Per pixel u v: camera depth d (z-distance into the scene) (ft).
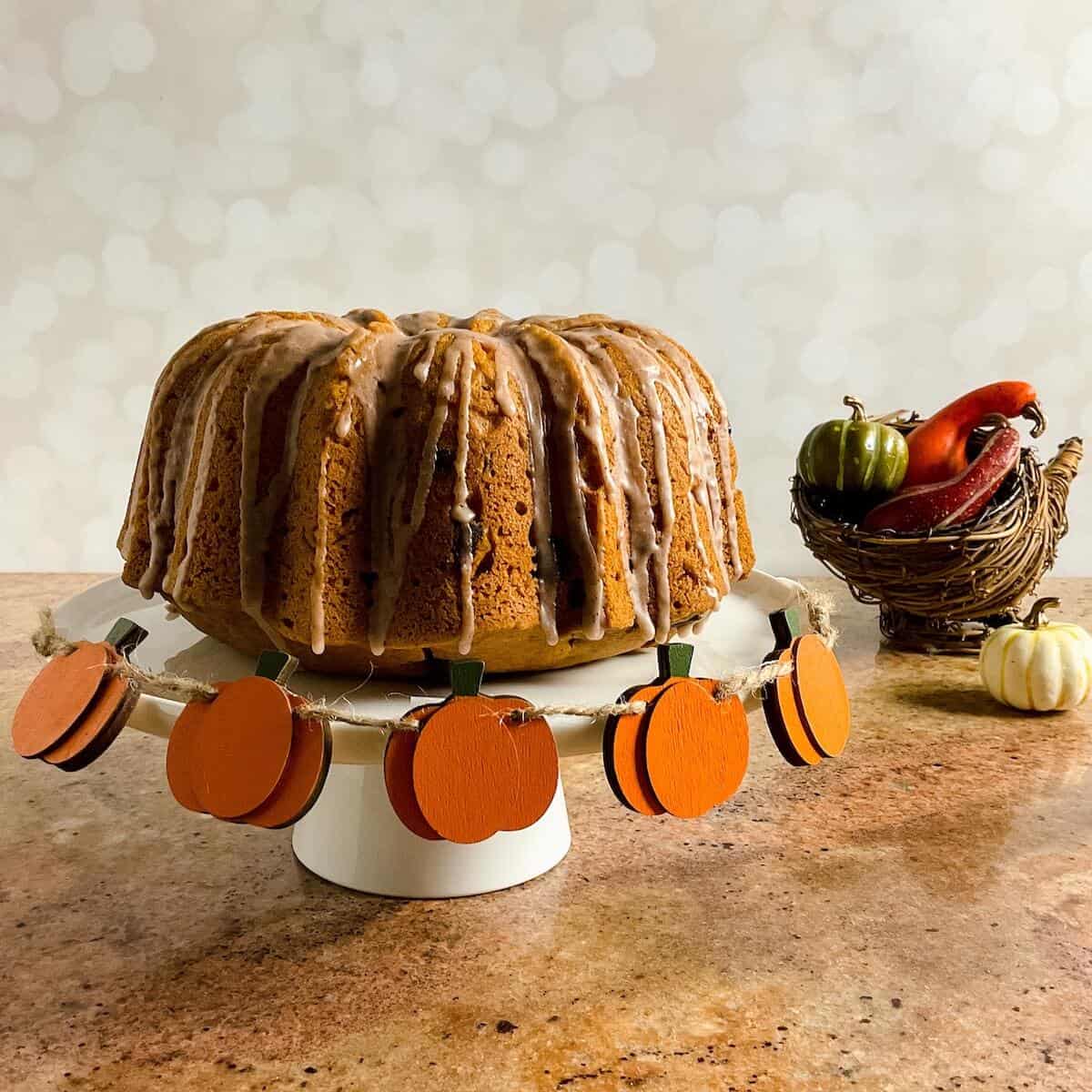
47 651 1.81
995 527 2.85
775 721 1.80
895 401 3.84
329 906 1.94
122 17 3.54
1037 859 2.09
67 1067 1.60
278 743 1.63
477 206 3.71
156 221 3.67
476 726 1.65
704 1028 1.68
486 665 1.91
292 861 2.07
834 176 3.71
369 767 1.97
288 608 1.85
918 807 2.27
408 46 3.59
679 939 1.86
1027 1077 1.60
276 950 1.83
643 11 3.60
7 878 2.01
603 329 2.07
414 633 1.81
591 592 1.86
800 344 3.81
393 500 1.82
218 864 2.06
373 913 1.93
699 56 3.63
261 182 3.66
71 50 3.56
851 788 2.34
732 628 2.14
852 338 3.80
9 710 2.63
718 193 3.71
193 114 3.61
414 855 1.95
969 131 3.68
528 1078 1.59
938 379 3.84
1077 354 3.83
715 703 1.73
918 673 2.95
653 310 3.78
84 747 1.68
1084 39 3.63
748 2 3.60
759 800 2.29
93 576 3.80
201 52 3.57
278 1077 1.59
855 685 2.86
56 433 3.81
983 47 3.64
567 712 1.66
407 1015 1.70
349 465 1.82
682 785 1.70
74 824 2.18
